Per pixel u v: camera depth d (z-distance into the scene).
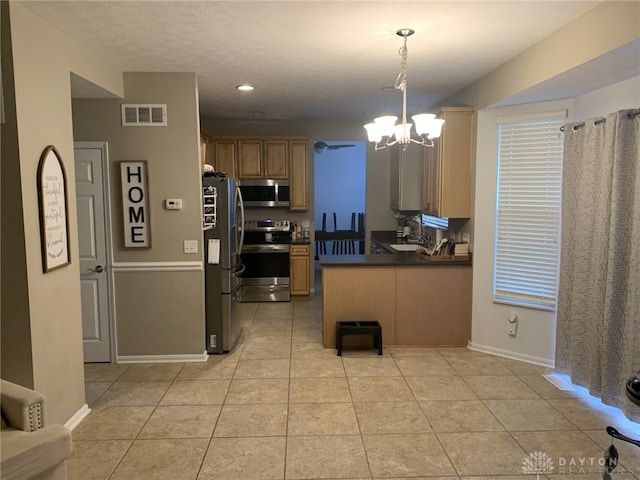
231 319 4.48
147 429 3.02
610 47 2.51
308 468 2.58
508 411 3.24
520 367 4.05
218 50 3.38
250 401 3.42
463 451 2.74
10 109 2.46
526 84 3.41
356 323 4.46
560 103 3.81
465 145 4.47
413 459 2.66
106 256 4.15
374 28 2.95
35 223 2.62
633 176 3.00
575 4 2.59
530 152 4.02
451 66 3.84
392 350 4.52
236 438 2.90
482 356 4.34
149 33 3.00
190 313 4.21
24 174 2.53
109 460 2.67
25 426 2.22
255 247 6.48
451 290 4.54
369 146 6.96
